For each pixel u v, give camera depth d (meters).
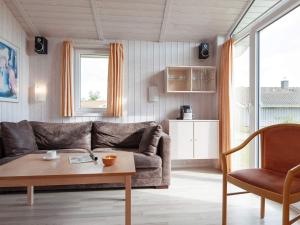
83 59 3.78
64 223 1.92
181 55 3.88
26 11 3.09
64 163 1.88
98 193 2.59
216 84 3.74
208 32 3.63
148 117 3.81
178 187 2.81
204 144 3.51
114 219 1.99
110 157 1.85
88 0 2.90
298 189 1.45
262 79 2.77
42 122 3.33
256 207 2.25
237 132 3.37
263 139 2.00
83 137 3.23
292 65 2.27
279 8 2.37
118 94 3.61
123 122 3.74
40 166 1.77
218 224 1.91
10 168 1.71
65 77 3.52
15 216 2.03
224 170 1.86
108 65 3.64
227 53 3.35
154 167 2.74
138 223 1.92
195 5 3.01
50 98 3.63
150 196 2.52
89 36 3.66
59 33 3.56
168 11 3.10
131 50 3.77
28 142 2.83
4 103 2.92
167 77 3.65
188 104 3.89
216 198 2.47
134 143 3.26
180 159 3.71
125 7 3.03
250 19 3.14
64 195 2.53
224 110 3.40
